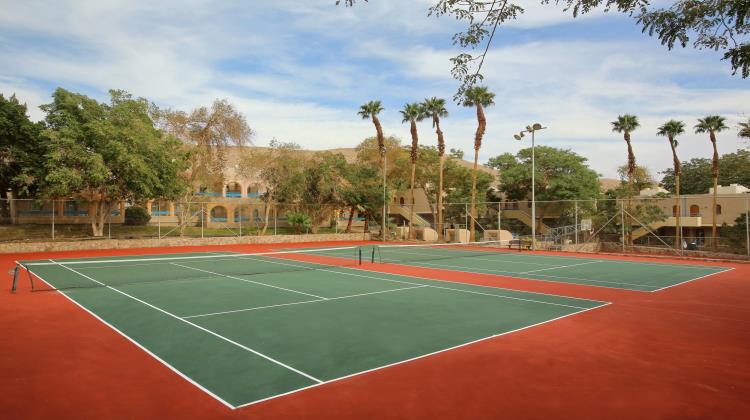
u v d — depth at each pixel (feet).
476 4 23.95
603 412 18.81
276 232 136.36
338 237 142.41
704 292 50.49
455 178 170.91
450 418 18.04
